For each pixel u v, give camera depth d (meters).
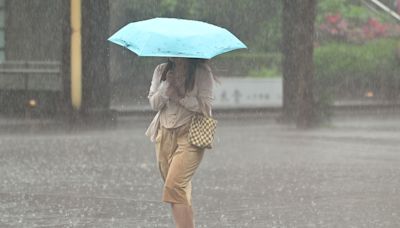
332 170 30.55
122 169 30.81
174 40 16.11
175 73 16.58
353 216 21.69
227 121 53.59
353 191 25.72
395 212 22.22
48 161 33.00
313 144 40.09
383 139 42.66
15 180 27.88
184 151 16.62
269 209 22.70
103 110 51.12
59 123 51.47
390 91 70.25
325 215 21.83
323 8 71.44
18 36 58.84
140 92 61.66
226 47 16.47
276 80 61.28
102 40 51.84
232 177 28.84
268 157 34.62
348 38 71.25
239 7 65.81
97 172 30.00
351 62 70.19
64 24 51.75
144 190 25.95
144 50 16.05
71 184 27.08
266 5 66.44
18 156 34.72
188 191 16.92
